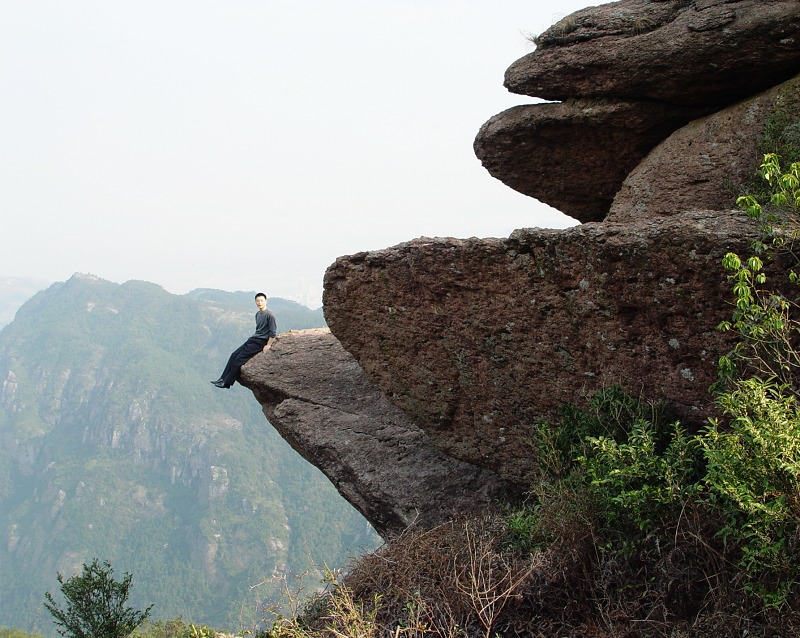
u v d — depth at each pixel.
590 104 10.37
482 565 6.04
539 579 5.83
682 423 6.56
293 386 12.84
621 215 9.65
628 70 9.72
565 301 7.13
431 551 6.56
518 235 7.30
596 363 7.14
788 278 5.53
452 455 9.21
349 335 9.78
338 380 12.72
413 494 9.92
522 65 10.85
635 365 6.80
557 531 6.02
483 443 8.75
